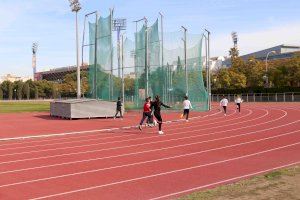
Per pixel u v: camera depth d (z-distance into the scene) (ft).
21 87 492.13
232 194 27.09
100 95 132.16
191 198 26.61
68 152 51.80
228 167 39.45
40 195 30.09
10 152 52.80
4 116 127.03
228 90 262.67
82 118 112.78
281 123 85.25
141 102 130.41
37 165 42.55
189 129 78.02
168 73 130.11
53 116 124.67
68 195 29.96
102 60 130.72
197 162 42.57
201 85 129.90
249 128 76.74
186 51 129.18
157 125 87.71
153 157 46.42
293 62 233.14
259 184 29.63
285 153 46.78
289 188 28.07
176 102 129.90
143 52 129.18
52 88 496.23
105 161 44.39
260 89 241.14
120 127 85.25
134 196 29.40
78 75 138.72
